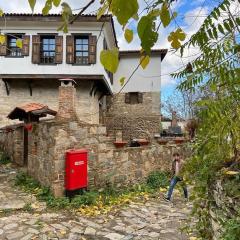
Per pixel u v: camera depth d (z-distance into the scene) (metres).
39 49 17.47
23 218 6.60
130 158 10.37
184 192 9.16
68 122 8.26
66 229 6.14
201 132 3.57
